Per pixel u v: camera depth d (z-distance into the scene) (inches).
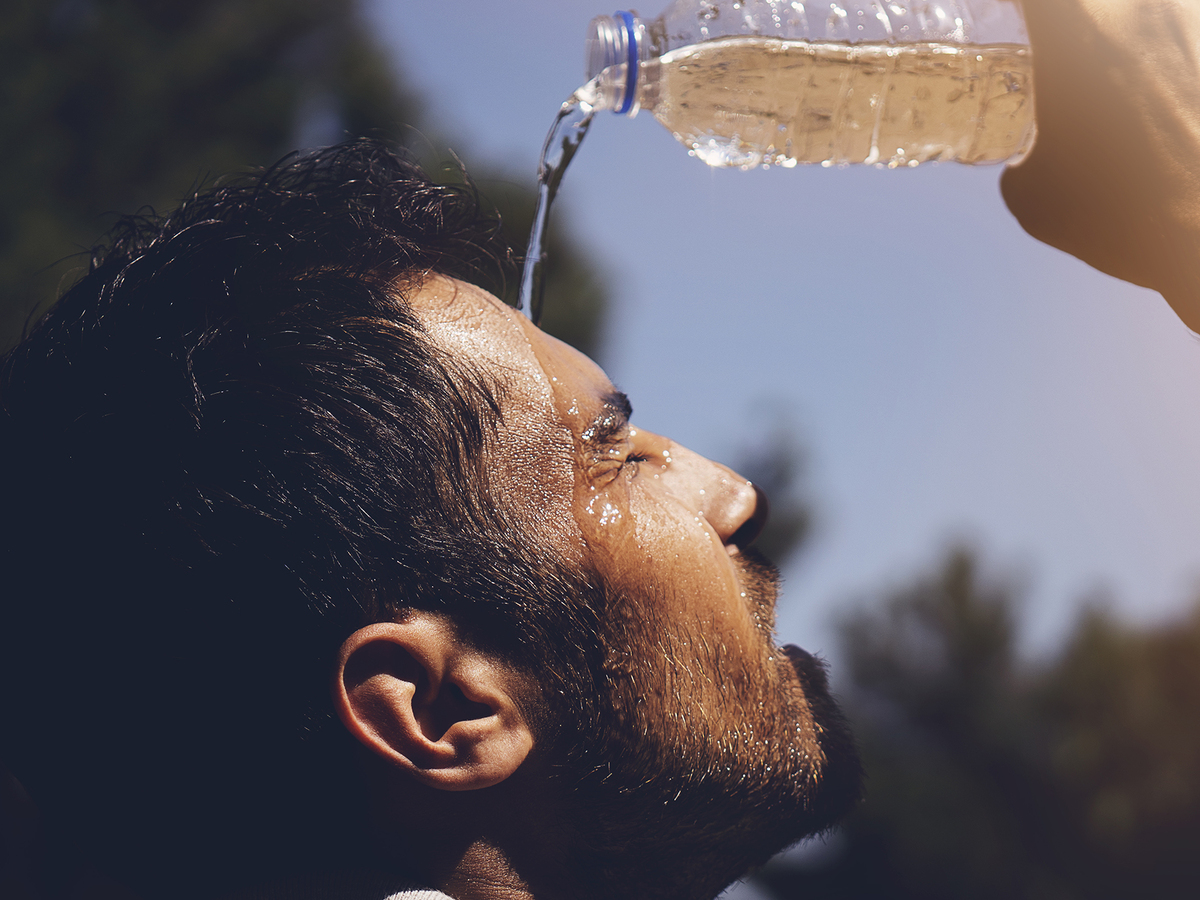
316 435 40.9
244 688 40.3
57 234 268.1
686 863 44.2
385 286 45.2
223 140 322.0
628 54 57.3
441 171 68.8
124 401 42.1
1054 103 41.8
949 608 703.7
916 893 604.4
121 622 40.8
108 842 43.1
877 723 698.8
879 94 58.2
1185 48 40.2
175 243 45.6
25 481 42.6
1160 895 570.3
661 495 48.0
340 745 40.5
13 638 42.3
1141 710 600.7
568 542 43.1
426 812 40.9
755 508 51.1
